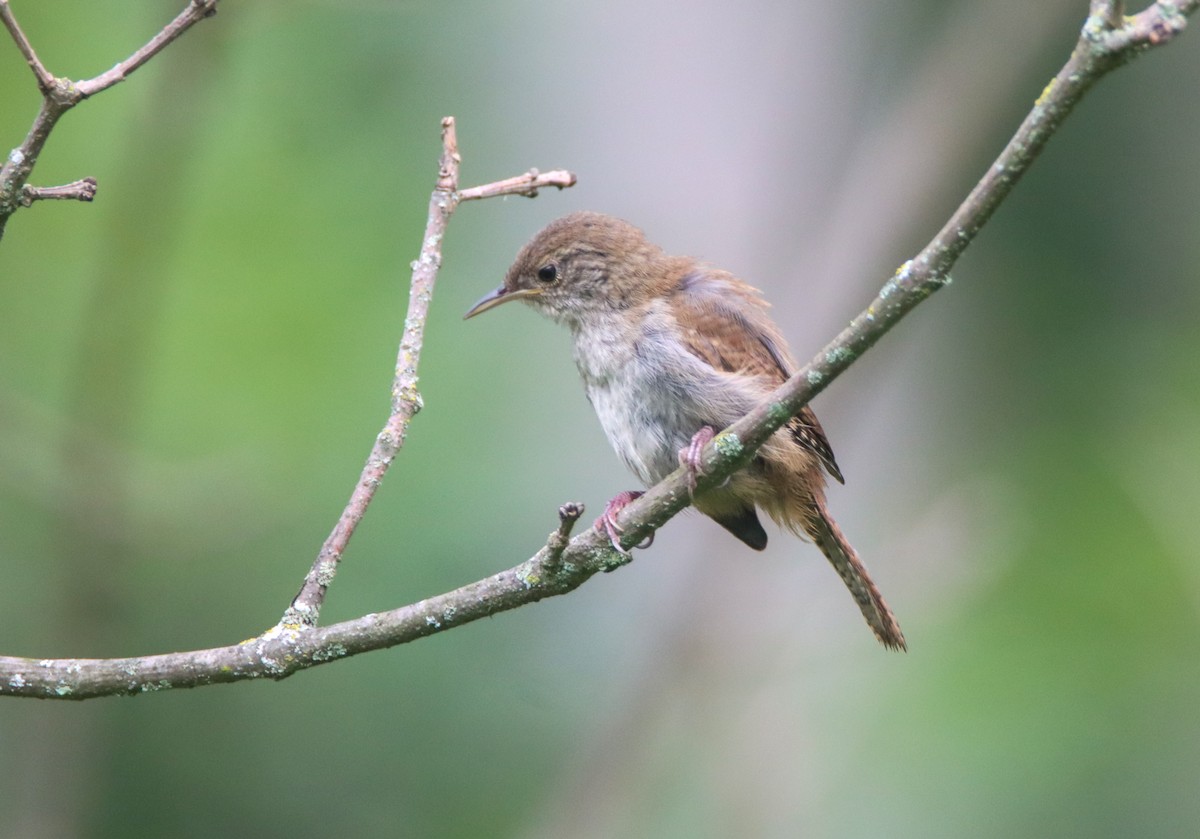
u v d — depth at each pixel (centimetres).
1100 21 475
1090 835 1038
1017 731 1083
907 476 1233
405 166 1268
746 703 1105
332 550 613
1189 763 1056
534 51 1249
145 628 1097
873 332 551
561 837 1081
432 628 596
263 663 588
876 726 1110
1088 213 1329
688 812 1102
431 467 1127
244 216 1243
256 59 1290
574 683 1138
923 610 1114
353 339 1198
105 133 1241
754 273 1141
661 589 1155
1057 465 1221
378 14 1281
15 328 1214
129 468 1065
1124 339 1281
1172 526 1143
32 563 1162
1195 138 1331
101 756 1120
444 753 1127
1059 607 1135
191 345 1182
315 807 1123
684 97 1197
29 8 1223
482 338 1214
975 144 1244
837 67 1249
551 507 1115
